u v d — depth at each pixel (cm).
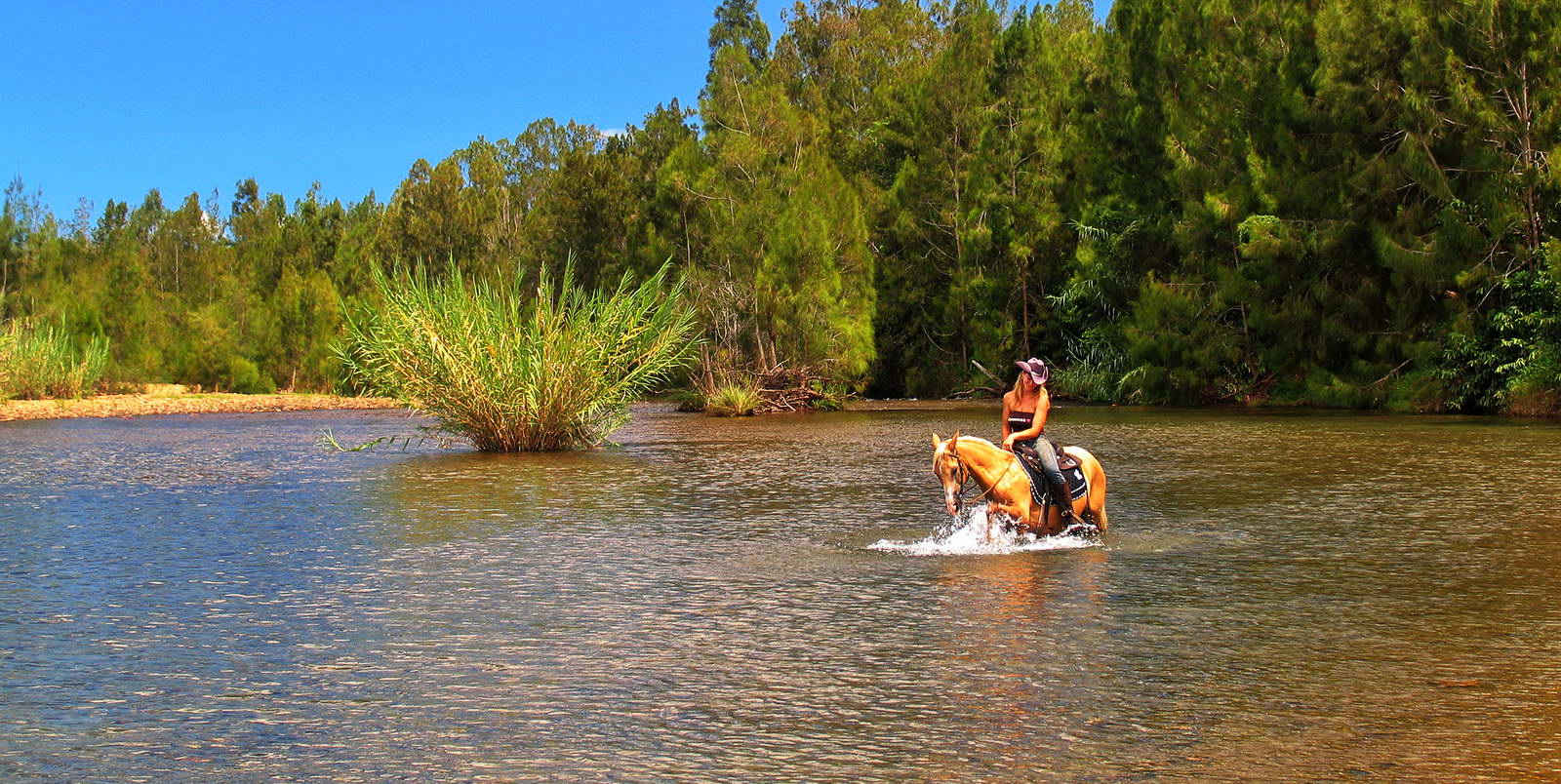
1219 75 4741
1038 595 1038
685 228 5353
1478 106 3650
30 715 729
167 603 1047
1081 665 811
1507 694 737
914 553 1262
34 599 1066
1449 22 3762
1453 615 947
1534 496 1670
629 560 1241
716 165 5097
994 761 632
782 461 2388
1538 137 3672
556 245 6544
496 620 966
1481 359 3744
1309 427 3222
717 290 4603
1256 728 679
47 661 852
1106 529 1376
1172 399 4753
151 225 11344
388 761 645
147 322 6356
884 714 713
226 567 1223
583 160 6462
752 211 4650
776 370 4497
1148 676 784
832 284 4575
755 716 712
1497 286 3756
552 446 2772
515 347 2733
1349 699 730
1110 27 5788
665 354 2952
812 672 803
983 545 1308
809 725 695
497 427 2712
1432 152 3859
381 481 2073
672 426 3666
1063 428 3312
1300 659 820
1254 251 4269
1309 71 4366
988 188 5597
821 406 4659
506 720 711
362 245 9419
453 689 773
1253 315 4469
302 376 6156
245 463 2459
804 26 8812
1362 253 4212
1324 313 4306
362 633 927
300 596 1071
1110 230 5234
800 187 4669
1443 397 3881
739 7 9756
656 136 7575
